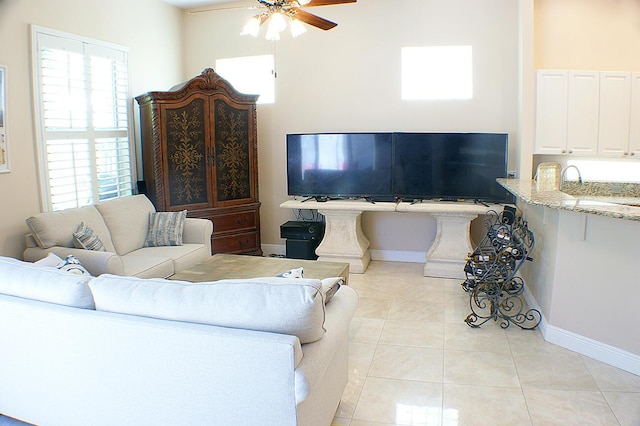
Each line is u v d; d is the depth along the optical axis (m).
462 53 5.86
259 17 3.83
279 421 2.03
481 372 3.33
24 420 2.64
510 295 4.79
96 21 5.04
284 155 6.50
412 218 6.16
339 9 6.03
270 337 2.01
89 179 4.97
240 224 6.16
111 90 5.26
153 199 5.57
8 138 4.12
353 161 5.84
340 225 5.81
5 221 4.12
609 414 2.81
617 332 3.34
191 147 5.66
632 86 5.11
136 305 2.27
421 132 5.75
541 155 5.61
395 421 2.78
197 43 6.62
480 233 5.91
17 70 4.18
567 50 5.44
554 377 3.24
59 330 2.38
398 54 5.91
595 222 3.38
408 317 4.35
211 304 2.15
